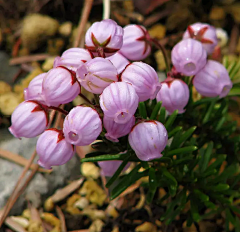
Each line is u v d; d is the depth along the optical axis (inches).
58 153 7.2
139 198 9.1
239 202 8.8
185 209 9.0
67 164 9.3
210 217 8.9
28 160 9.3
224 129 8.6
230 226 8.9
